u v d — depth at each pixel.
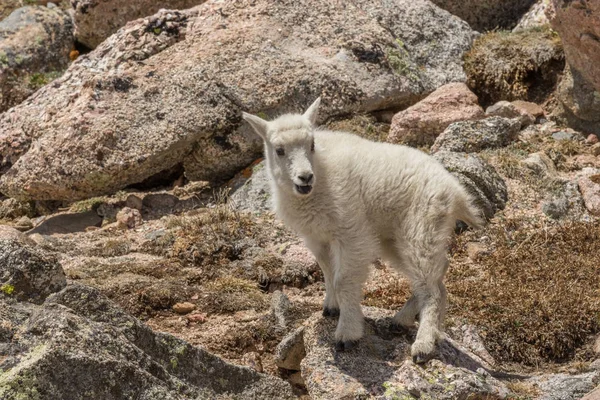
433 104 24.94
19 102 30.50
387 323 14.70
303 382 15.35
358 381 13.10
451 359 13.72
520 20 31.38
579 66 24.69
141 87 24.91
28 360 10.42
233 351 16.20
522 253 19.03
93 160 23.72
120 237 21.88
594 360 15.70
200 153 24.58
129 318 11.98
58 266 12.17
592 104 24.69
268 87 25.17
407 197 13.52
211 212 21.88
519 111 25.50
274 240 20.64
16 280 11.77
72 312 11.20
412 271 13.59
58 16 32.62
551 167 22.78
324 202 13.38
